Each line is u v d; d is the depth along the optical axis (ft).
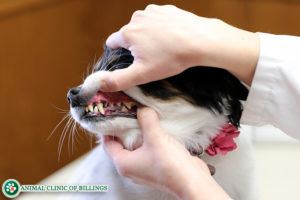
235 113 3.07
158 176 2.61
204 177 2.51
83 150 7.30
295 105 2.76
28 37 6.86
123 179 3.48
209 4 7.29
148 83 2.83
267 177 5.58
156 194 3.37
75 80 7.59
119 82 2.58
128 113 2.90
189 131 3.06
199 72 2.87
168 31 2.52
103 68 3.03
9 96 6.77
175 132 3.01
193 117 3.02
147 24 2.59
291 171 5.71
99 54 7.84
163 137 2.69
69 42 7.45
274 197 5.20
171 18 2.61
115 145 2.97
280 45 2.75
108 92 2.86
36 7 6.84
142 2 7.77
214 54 2.55
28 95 6.98
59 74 7.36
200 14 7.41
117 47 2.84
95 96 2.84
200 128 3.13
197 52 2.50
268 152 6.17
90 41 7.76
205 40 2.52
